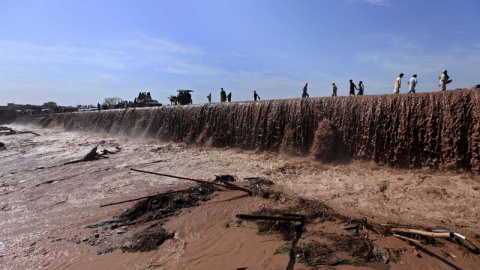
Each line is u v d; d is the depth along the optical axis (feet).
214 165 62.23
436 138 49.47
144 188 48.78
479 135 45.52
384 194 41.47
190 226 33.65
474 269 24.23
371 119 56.34
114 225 34.76
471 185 41.88
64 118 168.14
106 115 130.11
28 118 222.69
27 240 31.83
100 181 53.83
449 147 48.01
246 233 31.48
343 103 60.85
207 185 46.60
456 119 47.98
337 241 28.73
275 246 28.63
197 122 86.63
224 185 44.68
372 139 55.88
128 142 98.02
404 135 52.29
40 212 39.86
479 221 32.42
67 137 124.67
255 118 73.97
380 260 25.81
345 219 32.89
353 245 27.86
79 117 151.53
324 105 63.36
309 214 34.55
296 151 64.39
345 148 58.59
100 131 127.44
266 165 59.93
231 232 31.83
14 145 105.19
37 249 29.78
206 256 27.55
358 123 58.03
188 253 28.19
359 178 49.14
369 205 37.93
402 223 32.45
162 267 26.12
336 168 55.21
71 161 71.72
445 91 50.75
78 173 60.34
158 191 46.88
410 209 36.22
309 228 31.89
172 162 66.85
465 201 37.45
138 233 32.24
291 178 51.16
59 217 37.91
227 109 80.89
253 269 25.20
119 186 50.26
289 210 36.04
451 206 36.42
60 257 28.22
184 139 87.10
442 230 28.96
